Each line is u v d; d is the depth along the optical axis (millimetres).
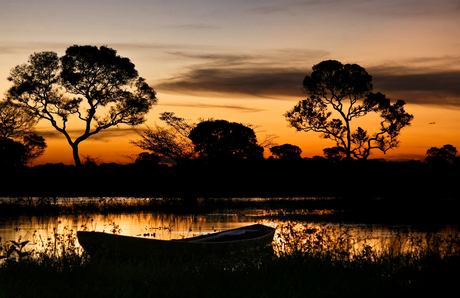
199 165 30984
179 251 8906
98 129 45812
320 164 35625
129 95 46094
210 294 6031
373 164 35000
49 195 33594
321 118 48250
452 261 8117
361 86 47469
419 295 6391
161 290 6215
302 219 19250
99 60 43688
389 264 8047
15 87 43219
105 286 6094
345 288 6430
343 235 13305
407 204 25234
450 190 32344
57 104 44156
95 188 34844
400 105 48562
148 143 30000
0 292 5586
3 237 13414
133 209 24141
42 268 6883
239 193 33875
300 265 7379
